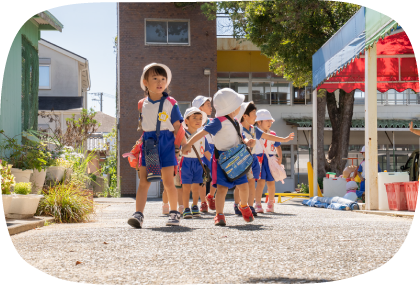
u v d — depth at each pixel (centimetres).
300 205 1062
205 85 2022
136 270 235
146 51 1989
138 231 389
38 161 663
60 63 2362
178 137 432
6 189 520
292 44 1728
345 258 263
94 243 320
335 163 1792
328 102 1817
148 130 432
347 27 844
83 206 590
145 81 429
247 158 451
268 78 2378
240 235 357
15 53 860
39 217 545
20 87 894
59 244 319
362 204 783
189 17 2006
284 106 2384
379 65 1198
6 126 793
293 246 304
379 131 2398
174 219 439
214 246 304
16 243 327
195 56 2016
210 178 607
